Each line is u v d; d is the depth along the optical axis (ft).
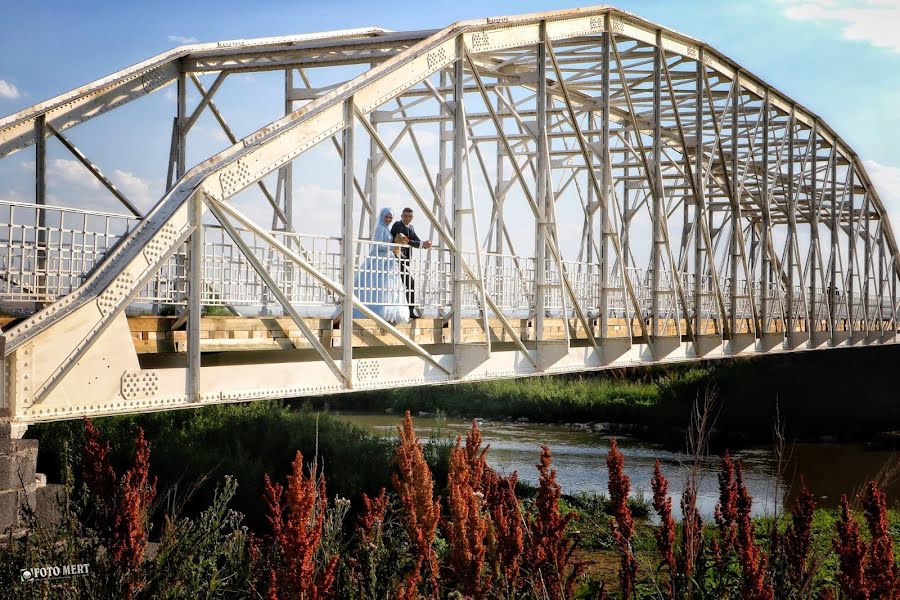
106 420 63.00
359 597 15.78
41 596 15.75
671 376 120.37
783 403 106.52
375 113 49.55
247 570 17.61
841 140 95.30
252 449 62.39
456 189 38.40
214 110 42.55
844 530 15.58
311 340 28.94
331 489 53.93
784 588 16.08
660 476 16.85
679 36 58.59
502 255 40.78
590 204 50.70
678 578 16.28
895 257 109.81
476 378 38.47
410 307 37.55
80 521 17.44
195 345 25.22
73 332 21.68
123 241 23.59
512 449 80.48
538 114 43.45
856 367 124.26
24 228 23.24
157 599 15.99
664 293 56.29
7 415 19.42
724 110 68.95
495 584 15.14
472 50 39.29
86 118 37.32
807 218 104.94
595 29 48.98
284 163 28.45
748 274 69.00
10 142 34.50
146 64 39.93
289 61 41.45
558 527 16.10
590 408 104.58
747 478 66.90
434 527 14.65
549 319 46.11
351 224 31.14
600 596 17.17
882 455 79.30
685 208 72.69
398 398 113.70
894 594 14.99
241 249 26.81
